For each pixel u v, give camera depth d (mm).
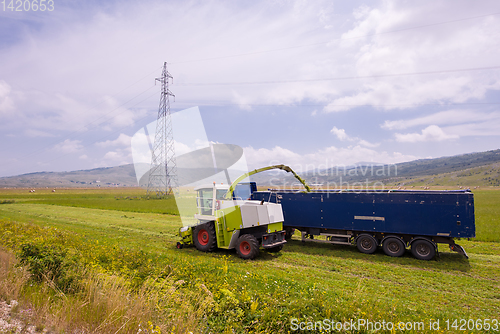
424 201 11078
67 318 3795
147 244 12445
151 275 6062
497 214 24359
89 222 19375
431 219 10930
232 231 10562
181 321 3814
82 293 4648
